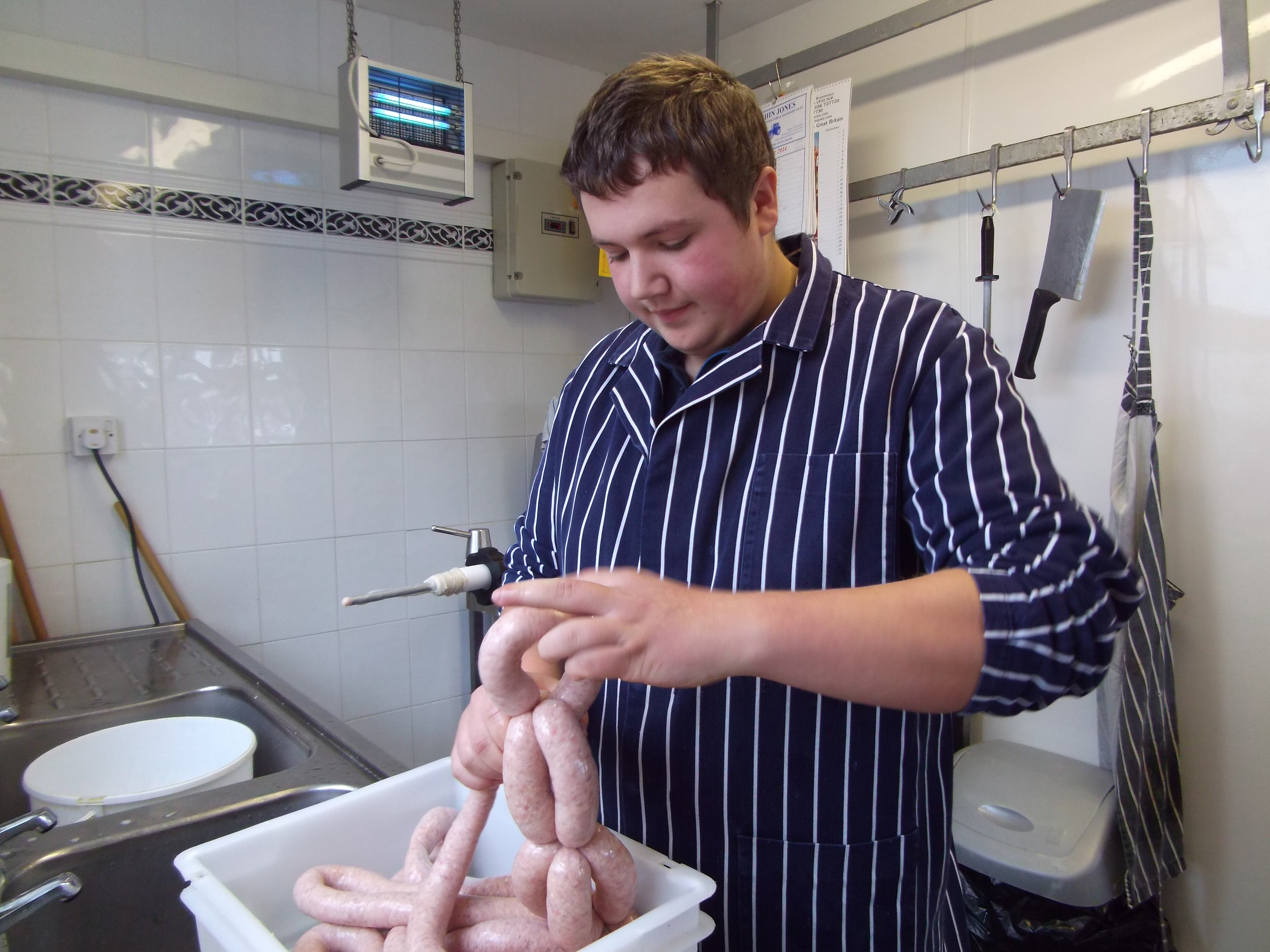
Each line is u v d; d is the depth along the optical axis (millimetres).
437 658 2258
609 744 858
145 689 1447
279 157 1922
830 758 773
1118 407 1582
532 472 2396
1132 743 1402
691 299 738
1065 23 1610
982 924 1539
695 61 712
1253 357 1411
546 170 2242
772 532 794
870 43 1784
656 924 592
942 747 854
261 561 1961
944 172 1729
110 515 1761
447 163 1812
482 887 732
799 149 1849
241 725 1170
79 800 954
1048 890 1412
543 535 1051
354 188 1777
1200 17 1436
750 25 2201
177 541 1849
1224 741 1499
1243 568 1449
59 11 1632
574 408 1011
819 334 810
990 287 1637
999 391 732
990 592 585
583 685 615
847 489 776
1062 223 1508
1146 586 1400
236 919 596
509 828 818
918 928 812
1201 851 1545
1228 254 1427
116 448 1753
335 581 2068
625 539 877
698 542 825
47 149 1656
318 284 1996
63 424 1701
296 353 1975
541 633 578
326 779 1030
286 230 1941
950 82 1808
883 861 787
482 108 2221
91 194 1704
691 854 810
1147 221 1404
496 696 597
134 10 1707
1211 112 1336
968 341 765
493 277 2277
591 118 676
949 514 697
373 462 2107
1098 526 648
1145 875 1410
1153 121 1396
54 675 1513
